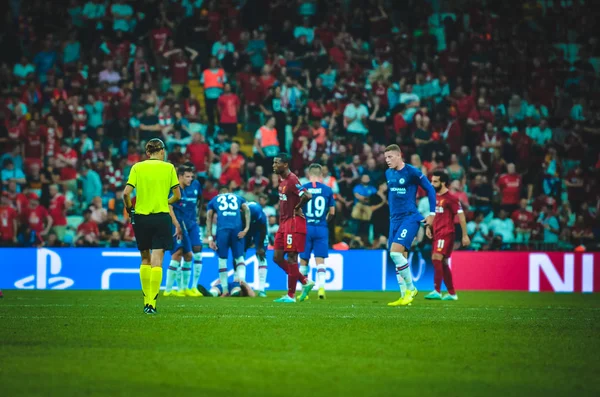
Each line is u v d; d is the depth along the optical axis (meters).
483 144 92.31
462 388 18.11
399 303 47.41
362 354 23.06
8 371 19.47
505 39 105.69
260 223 60.38
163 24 97.12
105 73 91.56
